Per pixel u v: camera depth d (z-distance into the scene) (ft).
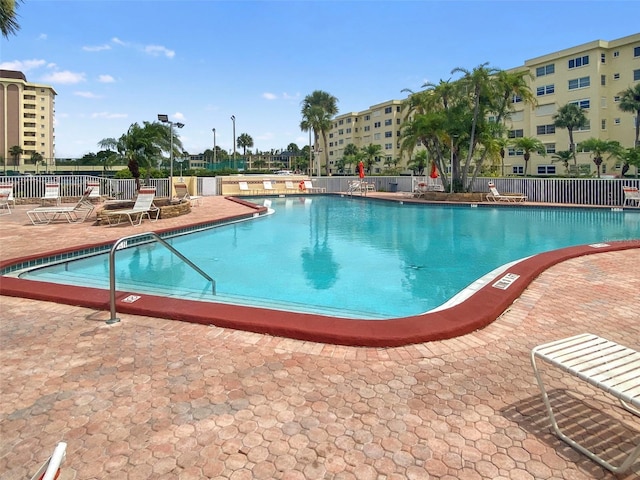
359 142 273.75
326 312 18.28
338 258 31.22
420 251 34.06
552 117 145.59
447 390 10.19
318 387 10.35
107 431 8.52
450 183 85.87
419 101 90.27
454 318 14.43
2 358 11.93
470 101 79.82
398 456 7.77
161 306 15.74
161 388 10.26
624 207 60.90
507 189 81.10
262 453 7.86
